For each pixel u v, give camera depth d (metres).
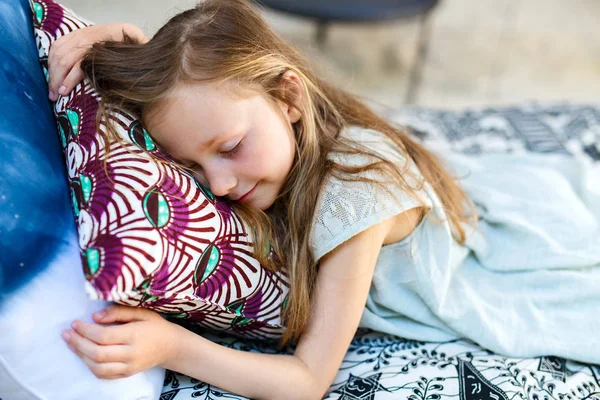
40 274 0.69
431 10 2.20
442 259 0.95
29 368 0.68
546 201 1.13
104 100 0.80
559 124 1.48
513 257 1.04
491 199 1.11
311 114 0.87
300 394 0.83
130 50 0.81
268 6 2.04
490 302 1.00
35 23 0.90
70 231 0.73
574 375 0.93
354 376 0.92
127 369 0.72
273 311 0.86
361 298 0.88
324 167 0.87
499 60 2.89
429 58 2.85
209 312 0.81
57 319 0.69
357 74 2.65
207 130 0.76
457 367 0.90
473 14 3.31
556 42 3.09
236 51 0.79
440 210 0.94
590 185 1.22
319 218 0.85
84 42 0.89
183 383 0.85
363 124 1.01
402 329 0.98
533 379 0.89
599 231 1.09
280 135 0.82
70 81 0.84
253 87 0.79
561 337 0.96
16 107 0.77
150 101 0.77
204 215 0.77
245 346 0.95
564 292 1.01
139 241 0.68
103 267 0.65
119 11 2.85
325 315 0.87
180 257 0.72
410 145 1.04
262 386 0.82
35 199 0.72
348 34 2.94
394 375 0.89
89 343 0.69
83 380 0.71
